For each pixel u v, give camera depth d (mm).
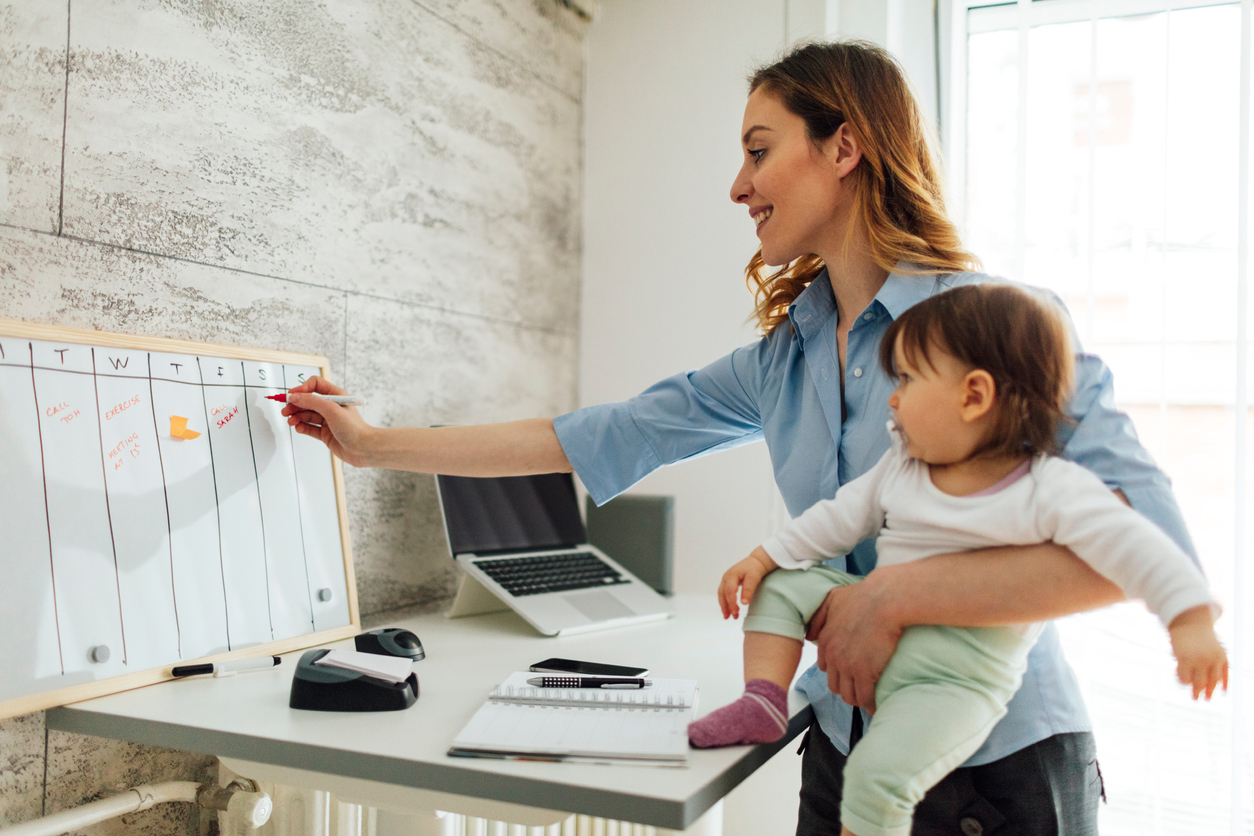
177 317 1031
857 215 924
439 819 1098
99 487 873
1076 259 1512
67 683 826
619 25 1896
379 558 1356
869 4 1667
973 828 808
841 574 829
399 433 1068
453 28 1518
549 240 1807
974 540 739
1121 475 729
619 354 1880
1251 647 1343
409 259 1418
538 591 1299
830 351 961
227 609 989
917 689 733
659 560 1566
